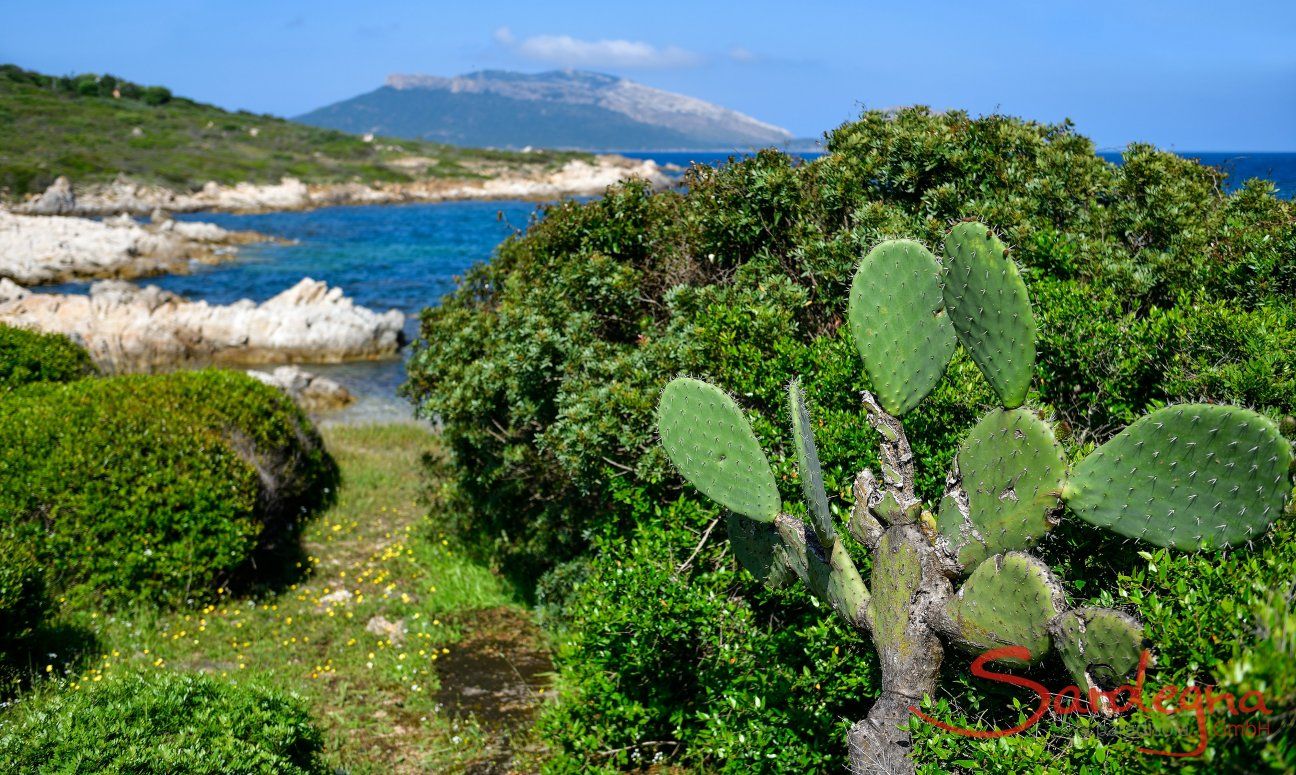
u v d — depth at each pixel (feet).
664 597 14.40
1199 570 8.56
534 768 16.24
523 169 332.80
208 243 137.49
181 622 21.22
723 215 19.06
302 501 29.37
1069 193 19.07
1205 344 13.87
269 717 13.87
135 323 62.39
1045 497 8.82
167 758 11.86
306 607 22.62
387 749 16.70
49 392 26.37
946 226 17.31
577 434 16.76
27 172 210.79
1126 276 16.51
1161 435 8.23
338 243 150.00
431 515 27.50
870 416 10.17
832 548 10.44
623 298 19.94
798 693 13.61
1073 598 10.75
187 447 22.80
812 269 17.42
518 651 20.86
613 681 15.85
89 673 18.35
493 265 25.53
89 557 21.27
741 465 11.14
